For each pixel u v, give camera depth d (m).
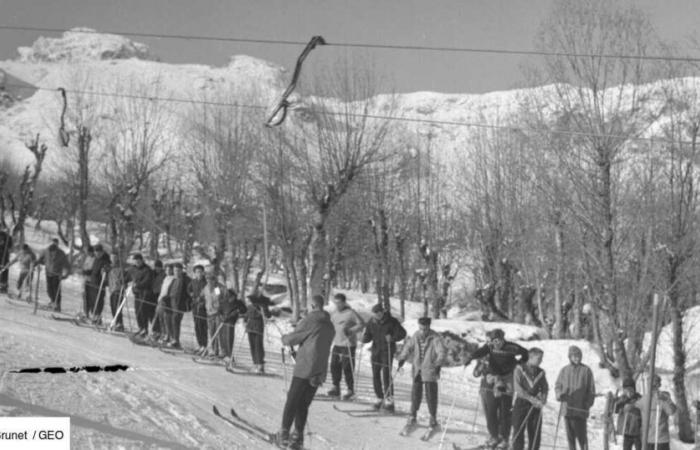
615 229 25.20
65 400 12.25
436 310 43.94
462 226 49.69
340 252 44.12
